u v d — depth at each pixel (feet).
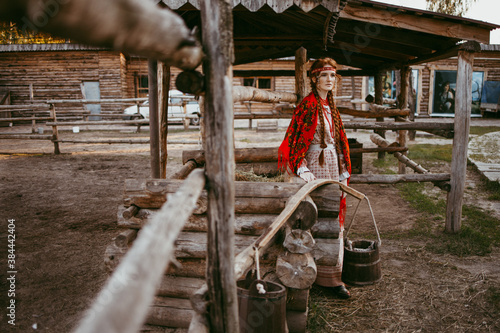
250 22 17.37
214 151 4.31
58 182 23.82
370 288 10.68
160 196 8.49
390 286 10.80
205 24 4.15
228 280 4.55
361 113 21.43
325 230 8.81
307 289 7.94
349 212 18.28
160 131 13.69
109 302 2.10
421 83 69.87
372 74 27.78
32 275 11.34
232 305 4.65
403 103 23.68
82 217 17.04
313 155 10.67
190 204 3.68
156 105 13.41
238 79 68.90
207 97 4.26
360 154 20.59
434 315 9.41
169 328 8.38
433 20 13.79
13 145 41.52
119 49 2.57
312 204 7.75
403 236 14.94
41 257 12.67
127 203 8.65
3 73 67.82
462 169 14.89
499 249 13.62
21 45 65.51
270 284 6.88
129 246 8.32
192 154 13.37
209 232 4.52
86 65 67.05
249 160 14.55
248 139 42.16
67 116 68.08
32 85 67.77
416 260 12.69
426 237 14.82
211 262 4.58
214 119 4.26
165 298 8.48
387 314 9.42
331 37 16.42
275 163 14.56
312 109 10.49
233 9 11.51
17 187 22.41
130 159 32.53
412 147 35.55
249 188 8.54
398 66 23.73
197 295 4.77
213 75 4.17
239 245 8.36
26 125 65.10
